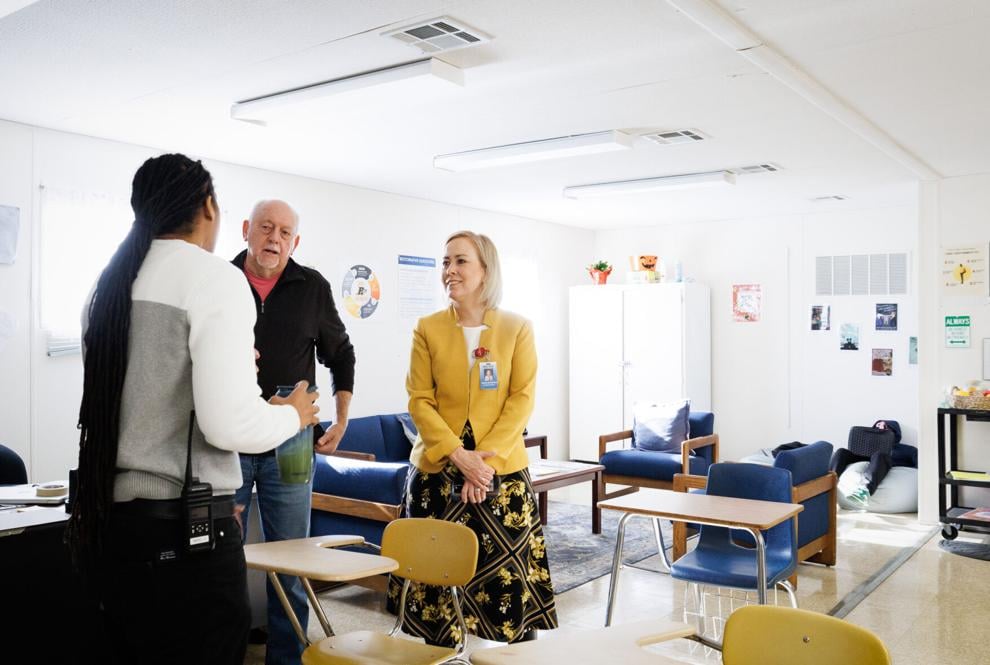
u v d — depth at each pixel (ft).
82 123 16.26
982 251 20.98
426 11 10.69
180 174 5.91
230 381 5.50
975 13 10.80
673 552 16.89
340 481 14.46
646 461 22.71
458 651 8.13
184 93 14.32
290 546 8.01
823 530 16.99
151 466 5.48
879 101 14.96
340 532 14.44
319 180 22.08
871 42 11.91
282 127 16.55
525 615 9.46
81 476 5.48
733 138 17.57
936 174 21.25
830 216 27.63
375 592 15.17
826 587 15.78
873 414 26.76
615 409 29.66
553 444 30.53
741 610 6.24
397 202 24.31
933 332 21.56
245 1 10.34
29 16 10.80
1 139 15.90
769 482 12.33
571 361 30.71
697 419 24.86
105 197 17.42
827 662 5.85
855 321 27.12
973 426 21.15
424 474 9.74
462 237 9.86
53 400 16.66
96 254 17.26
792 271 28.35
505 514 9.41
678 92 14.30
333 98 13.93
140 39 11.66
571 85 13.84
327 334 10.39
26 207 16.26
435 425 9.43
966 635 13.17
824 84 13.92
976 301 21.02
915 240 26.04
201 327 5.51
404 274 24.50
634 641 6.64
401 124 16.33
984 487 20.72
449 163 19.71
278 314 9.87
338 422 10.41
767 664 6.07
